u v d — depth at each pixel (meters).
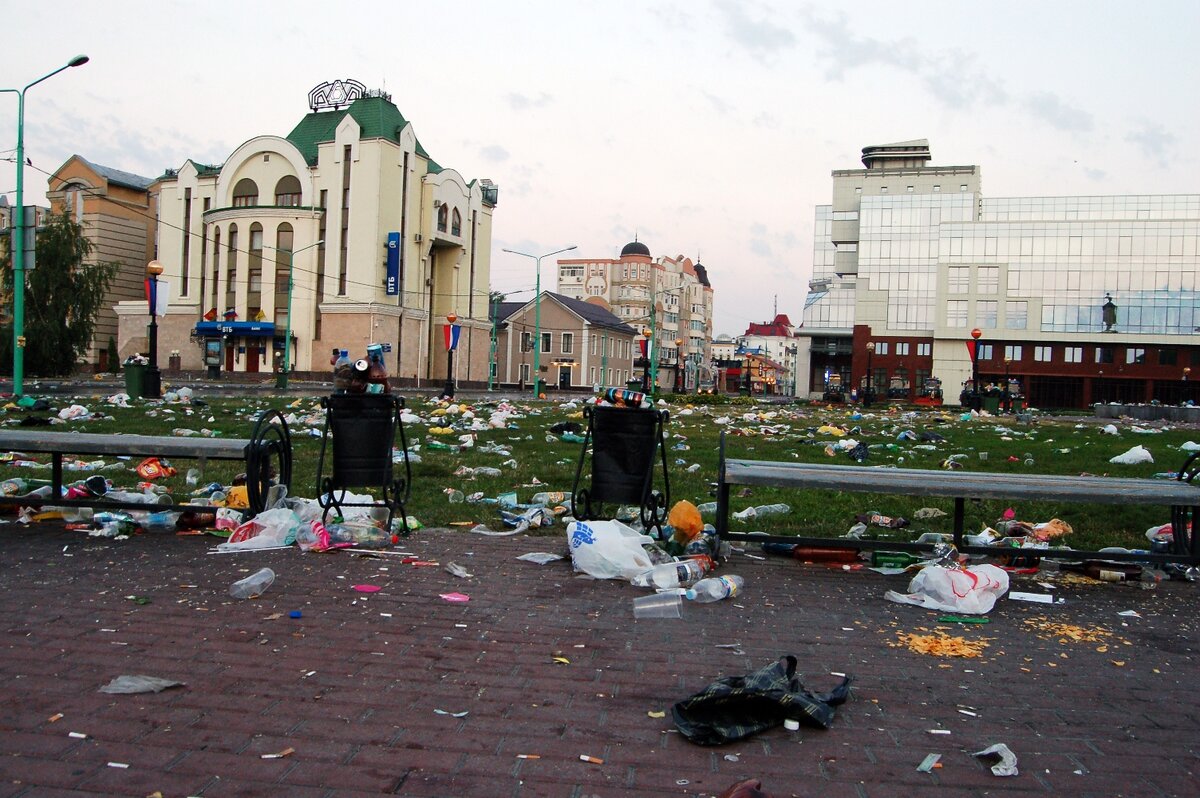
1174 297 72.62
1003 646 4.97
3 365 49.56
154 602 5.19
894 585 6.31
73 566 6.01
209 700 3.76
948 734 3.69
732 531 7.86
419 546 7.02
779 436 18.89
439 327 70.62
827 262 94.38
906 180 90.00
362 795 3.01
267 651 4.41
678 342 140.50
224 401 25.91
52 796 2.92
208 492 8.71
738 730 3.57
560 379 93.44
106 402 22.53
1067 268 74.50
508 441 15.66
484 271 75.19
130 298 73.06
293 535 6.88
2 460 11.05
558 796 3.05
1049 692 4.24
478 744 3.44
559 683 4.13
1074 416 43.47
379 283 61.72
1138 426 28.69
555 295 94.56
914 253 79.06
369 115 62.69
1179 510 7.07
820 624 5.28
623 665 4.41
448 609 5.29
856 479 6.71
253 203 64.69
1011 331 75.12
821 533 7.95
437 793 3.04
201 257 65.75
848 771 3.32
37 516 7.56
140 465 10.48
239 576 5.88
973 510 9.18
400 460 12.05
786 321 189.00
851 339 86.75
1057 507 9.42
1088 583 6.56
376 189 60.91
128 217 72.69
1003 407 45.12
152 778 3.07
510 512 8.33
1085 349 74.19
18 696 3.73
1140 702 4.13
